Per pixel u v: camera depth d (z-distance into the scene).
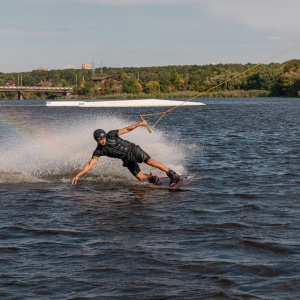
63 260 9.67
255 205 14.07
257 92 190.12
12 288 8.35
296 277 8.70
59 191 16.41
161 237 11.10
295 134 39.09
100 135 16.30
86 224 12.23
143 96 188.88
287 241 10.66
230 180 18.19
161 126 51.59
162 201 14.86
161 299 7.92
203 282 8.55
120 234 11.36
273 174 19.38
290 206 13.92
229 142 32.66
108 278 8.77
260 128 46.25
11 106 127.94
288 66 194.38
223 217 12.80
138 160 17.05
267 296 7.95
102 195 15.80
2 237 11.16
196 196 15.50
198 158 24.25
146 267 9.27
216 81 198.12
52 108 109.38
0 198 15.23
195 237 11.07
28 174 19.41
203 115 74.69
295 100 152.62
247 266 9.24
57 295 8.09
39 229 11.74
